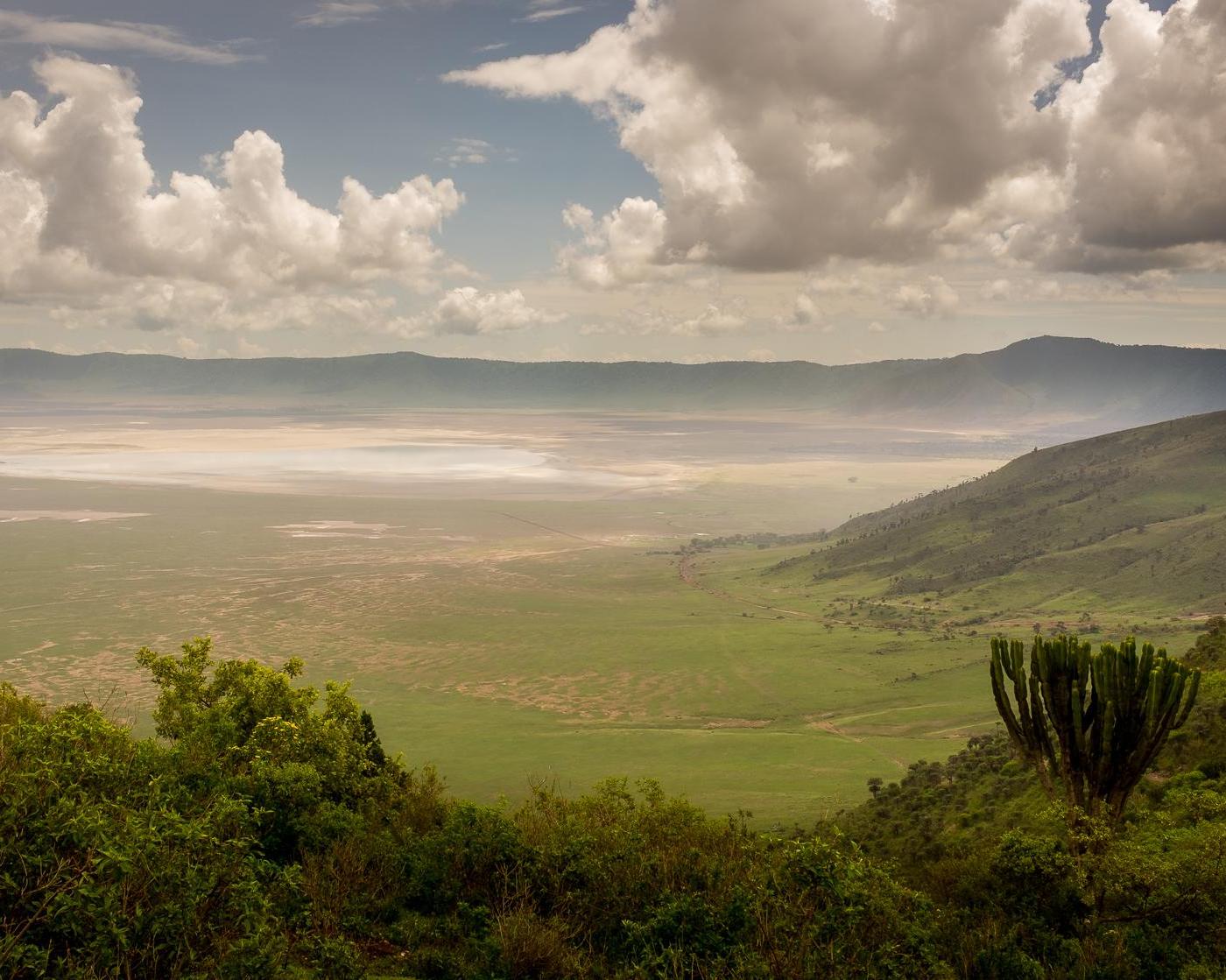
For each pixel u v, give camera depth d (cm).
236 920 1246
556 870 1788
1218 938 1788
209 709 3441
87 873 1131
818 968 1459
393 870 1825
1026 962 1639
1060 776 2120
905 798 6388
